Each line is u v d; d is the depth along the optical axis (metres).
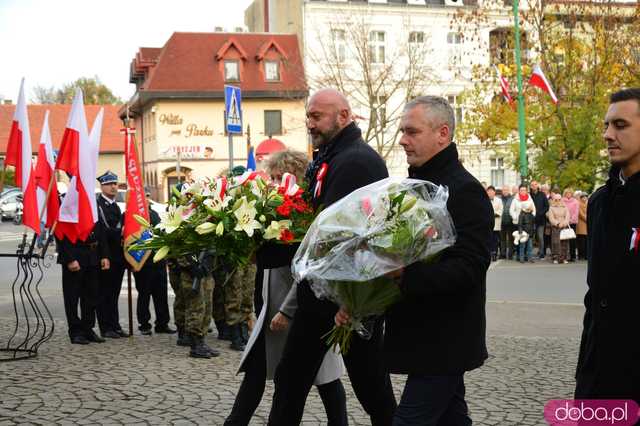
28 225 8.19
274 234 4.22
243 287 8.49
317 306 4.21
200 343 7.98
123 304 12.57
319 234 3.37
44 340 9.05
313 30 41.59
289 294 4.71
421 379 3.46
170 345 8.80
